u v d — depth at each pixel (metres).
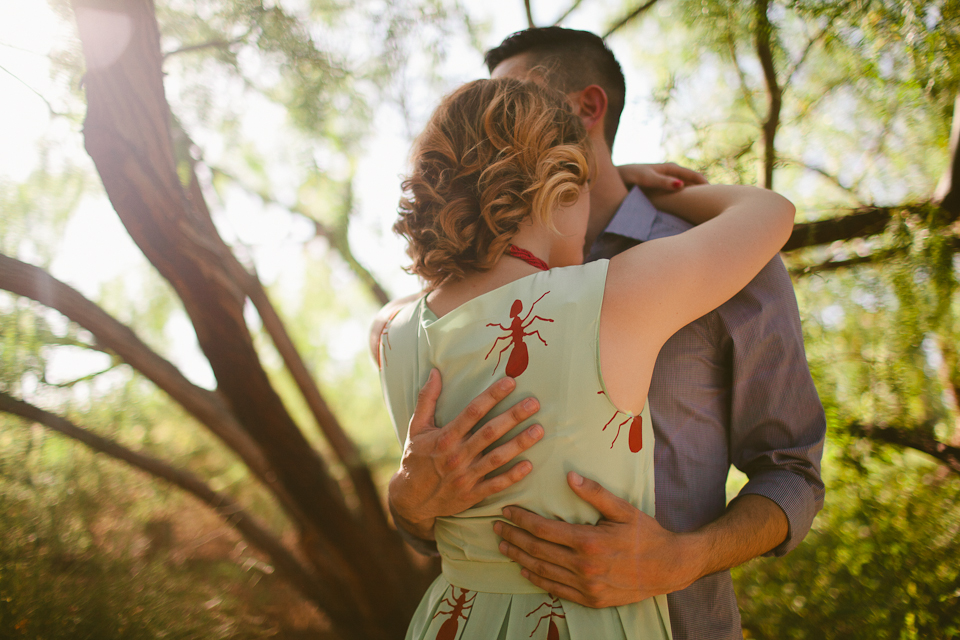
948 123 1.39
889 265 1.48
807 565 1.64
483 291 0.74
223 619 2.07
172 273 1.51
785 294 0.91
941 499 1.44
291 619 2.32
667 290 0.68
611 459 0.68
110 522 1.97
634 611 0.72
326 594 2.30
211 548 2.57
